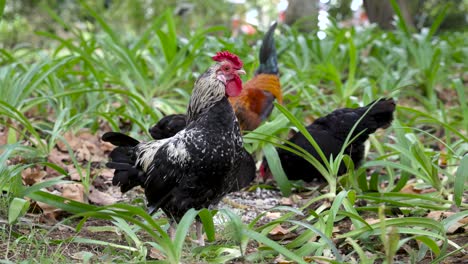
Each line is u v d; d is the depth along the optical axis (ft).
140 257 11.59
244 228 11.07
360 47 28.76
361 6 49.93
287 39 30.96
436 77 28.19
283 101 25.11
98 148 20.10
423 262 12.12
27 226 13.46
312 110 23.63
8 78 19.48
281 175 16.60
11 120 20.21
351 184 15.89
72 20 45.21
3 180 13.57
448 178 15.93
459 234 13.39
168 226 13.64
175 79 24.36
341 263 10.80
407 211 14.78
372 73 29.27
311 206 16.67
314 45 30.35
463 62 31.53
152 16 49.93
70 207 12.92
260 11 58.70
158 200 13.03
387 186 17.92
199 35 23.79
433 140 22.71
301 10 37.58
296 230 14.37
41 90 22.89
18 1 43.34
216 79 12.70
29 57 34.32
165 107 22.61
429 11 52.85
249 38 34.09
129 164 13.33
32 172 16.94
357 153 17.20
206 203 13.01
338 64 28.60
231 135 12.66
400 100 26.96
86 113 18.78
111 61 25.79
